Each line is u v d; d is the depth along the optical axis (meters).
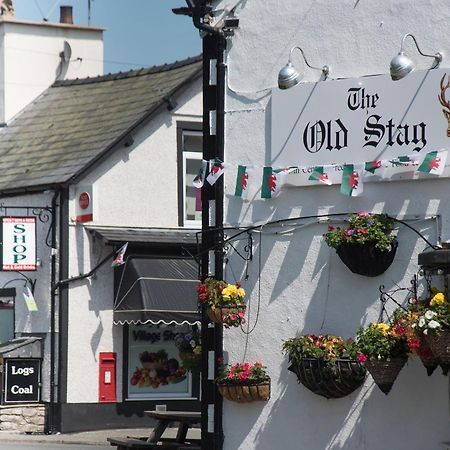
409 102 15.98
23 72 31.33
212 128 17.73
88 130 28.83
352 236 15.81
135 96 29.20
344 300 16.45
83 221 26.72
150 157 28.02
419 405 15.74
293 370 16.34
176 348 27.83
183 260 27.48
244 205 17.38
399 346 15.22
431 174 15.72
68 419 26.39
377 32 16.38
